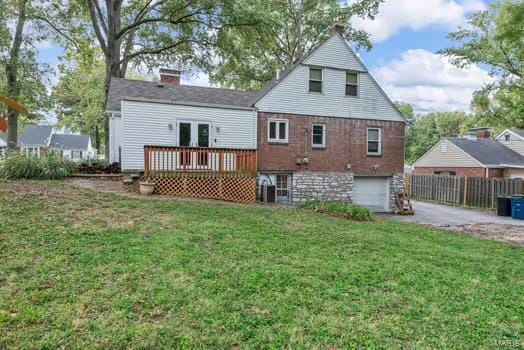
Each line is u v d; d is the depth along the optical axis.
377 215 14.88
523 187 16.55
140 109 12.16
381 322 3.35
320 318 3.35
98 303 3.36
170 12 18.16
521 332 3.31
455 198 19.92
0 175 10.49
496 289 4.47
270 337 2.97
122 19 20.08
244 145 13.76
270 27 18.12
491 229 11.36
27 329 2.87
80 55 19.17
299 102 14.66
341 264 5.01
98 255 4.63
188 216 7.40
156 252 4.89
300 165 14.72
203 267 4.46
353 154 15.62
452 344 3.03
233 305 3.50
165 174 10.82
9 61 17.58
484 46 16.19
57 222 6.01
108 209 7.31
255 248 5.49
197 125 12.97
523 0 13.36
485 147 24.19
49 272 4.01
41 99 19.09
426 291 4.23
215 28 18.41
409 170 34.81
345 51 15.42
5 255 4.42
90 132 41.59
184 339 2.86
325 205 11.29
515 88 16.31
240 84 24.86
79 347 2.67
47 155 11.77
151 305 3.39
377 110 16.02
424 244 7.02
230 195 11.83
